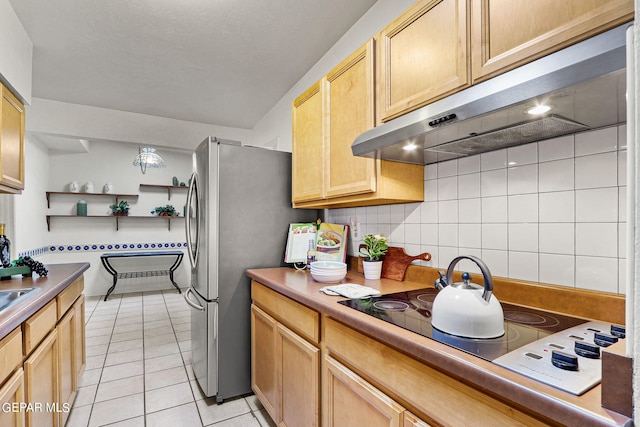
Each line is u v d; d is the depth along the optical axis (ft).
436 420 2.72
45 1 6.06
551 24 2.64
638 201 1.39
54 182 15.74
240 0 6.14
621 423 1.61
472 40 3.30
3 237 6.29
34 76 9.07
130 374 7.89
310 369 4.56
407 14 4.14
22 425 3.86
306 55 8.18
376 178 4.93
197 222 7.40
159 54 8.02
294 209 7.54
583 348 2.47
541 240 3.91
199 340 7.19
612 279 3.33
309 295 4.61
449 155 4.78
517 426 2.15
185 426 5.91
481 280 4.44
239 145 6.93
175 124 12.77
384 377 3.27
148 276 17.46
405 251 5.85
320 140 6.10
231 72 8.99
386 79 4.49
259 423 6.01
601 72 2.14
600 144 3.41
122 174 17.24
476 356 2.48
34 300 4.35
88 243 16.42
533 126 3.34
